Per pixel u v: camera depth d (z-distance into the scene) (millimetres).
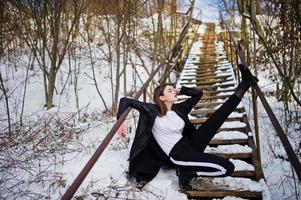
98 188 3682
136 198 3500
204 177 3893
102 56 12211
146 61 12484
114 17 10141
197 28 20391
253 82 3762
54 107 9031
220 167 3424
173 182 3826
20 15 8602
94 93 10141
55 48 8844
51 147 5039
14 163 4297
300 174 2051
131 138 5594
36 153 4836
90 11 11289
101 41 13234
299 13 5676
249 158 4355
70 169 4219
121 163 4332
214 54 12383
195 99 4059
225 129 5219
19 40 11328
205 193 3566
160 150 3785
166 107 3746
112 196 3531
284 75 6277
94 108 9031
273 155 5098
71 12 10188
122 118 3416
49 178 4008
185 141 3668
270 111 3168
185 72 9820
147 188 3688
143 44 13484
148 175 3781
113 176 3957
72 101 9578
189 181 3730
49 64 11414
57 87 10414
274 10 6754
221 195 3549
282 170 4605
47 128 6449
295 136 5840
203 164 3463
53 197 3674
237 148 4496
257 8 10125
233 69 9211
